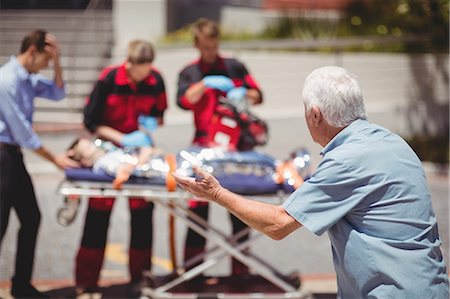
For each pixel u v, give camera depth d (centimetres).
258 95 686
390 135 387
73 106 1358
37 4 1762
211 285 691
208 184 393
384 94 1542
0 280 716
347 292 388
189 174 580
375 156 377
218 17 1753
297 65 1494
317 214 379
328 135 392
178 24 1775
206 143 657
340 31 1592
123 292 673
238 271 708
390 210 373
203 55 675
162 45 1457
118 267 786
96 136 651
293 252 859
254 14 1661
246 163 616
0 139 607
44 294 648
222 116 652
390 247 371
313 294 678
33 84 636
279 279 638
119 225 946
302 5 1673
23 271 638
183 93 670
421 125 1500
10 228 896
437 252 381
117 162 596
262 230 390
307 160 630
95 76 1452
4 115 604
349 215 380
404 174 377
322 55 1514
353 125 386
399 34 1591
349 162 375
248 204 392
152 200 601
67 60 1445
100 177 596
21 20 1592
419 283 369
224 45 1442
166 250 852
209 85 639
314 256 845
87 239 663
